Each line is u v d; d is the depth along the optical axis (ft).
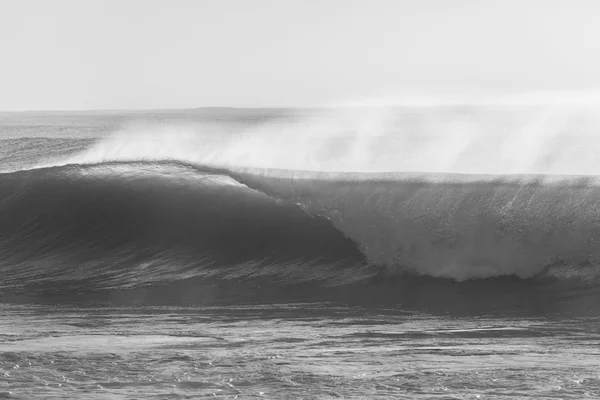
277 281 184.14
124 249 212.64
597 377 94.58
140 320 142.20
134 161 253.85
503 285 168.25
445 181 187.11
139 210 223.10
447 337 122.62
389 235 184.75
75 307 159.94
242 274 191.62
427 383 93.61
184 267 199.11
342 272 185.26
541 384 92.22
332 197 197.98
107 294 176.65
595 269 164.76
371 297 164.14
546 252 169.48
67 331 130.62
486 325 132.46
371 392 90.22
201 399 87.92
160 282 188.65
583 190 173.78
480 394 88.79
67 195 234.99
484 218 176.45
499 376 96.17
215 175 233.55
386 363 104.06
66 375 98.22
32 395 89.40
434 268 177.88
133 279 192.85
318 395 89.30
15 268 208.85
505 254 172.65
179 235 211.00
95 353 110.73
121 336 125.18
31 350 113.29
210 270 196.03
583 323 131.95
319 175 205.87
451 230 178.70
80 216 226.58
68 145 616.39
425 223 182.19
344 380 95.35
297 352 111.75
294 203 205.26
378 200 190.29
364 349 113.60
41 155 533.55
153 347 115.65
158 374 98.68
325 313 147.74
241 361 105.50
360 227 189.37
